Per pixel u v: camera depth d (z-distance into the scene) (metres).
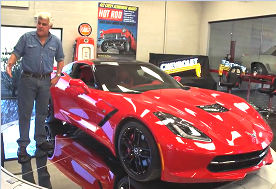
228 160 1.95
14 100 5.65
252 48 6.37
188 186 2.11
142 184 2.11
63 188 2.08
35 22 5.97
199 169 1.91
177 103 2.33
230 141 1.96
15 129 3.62
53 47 2.81
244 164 2.08
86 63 3.13
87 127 2.74
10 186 2.07
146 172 2.04
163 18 7.44
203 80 7.09
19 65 5.82
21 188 2.04
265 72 5.98
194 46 8.07
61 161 2.56
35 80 2.74
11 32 5.75
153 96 2.47
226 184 2.19
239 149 1.93
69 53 6.47
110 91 2.69
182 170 1.90
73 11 6.34
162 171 1.94
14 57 2.69
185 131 1.94
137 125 2.09
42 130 2.96
